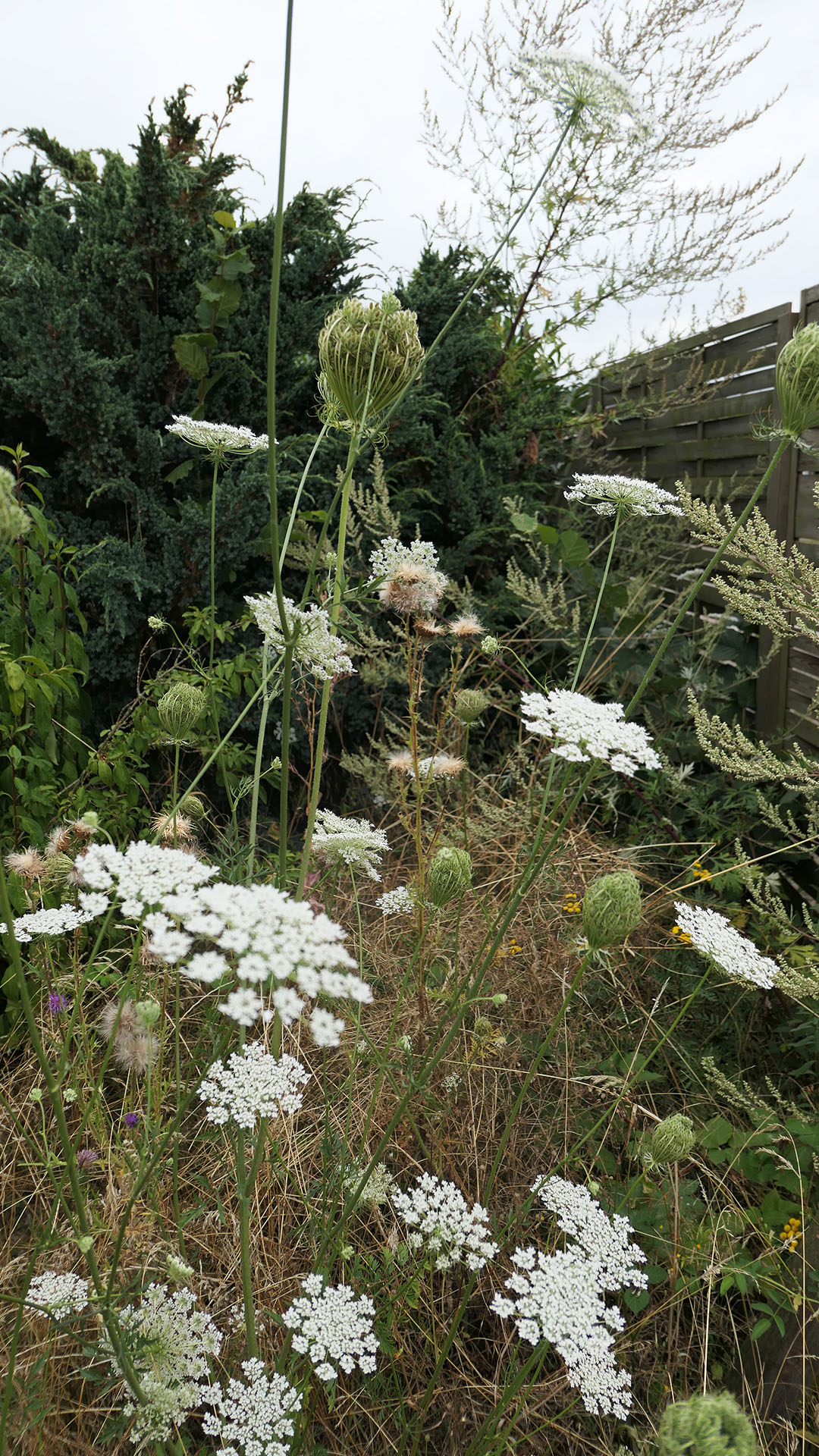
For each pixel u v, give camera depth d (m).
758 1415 1.75
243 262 3.64
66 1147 0.99
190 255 3.81
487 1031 1.94
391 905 1.89
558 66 1.76
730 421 4.52
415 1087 1.41
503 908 2.73
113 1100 2.16
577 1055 2.44
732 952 1.42
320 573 3.82
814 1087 2.50
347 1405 1.62
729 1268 1.82
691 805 3.30
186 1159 1.96
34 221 3.94
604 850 3.14
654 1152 1.51
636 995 2.67
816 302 3.56
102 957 2.49
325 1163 1.60
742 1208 2.15
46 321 3.25
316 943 0.96
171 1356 1.21
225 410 3.93
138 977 1.58
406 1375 1.68
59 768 2.86
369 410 1.43
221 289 3.64
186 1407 1.26
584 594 4.29
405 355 1.38
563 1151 2.16
